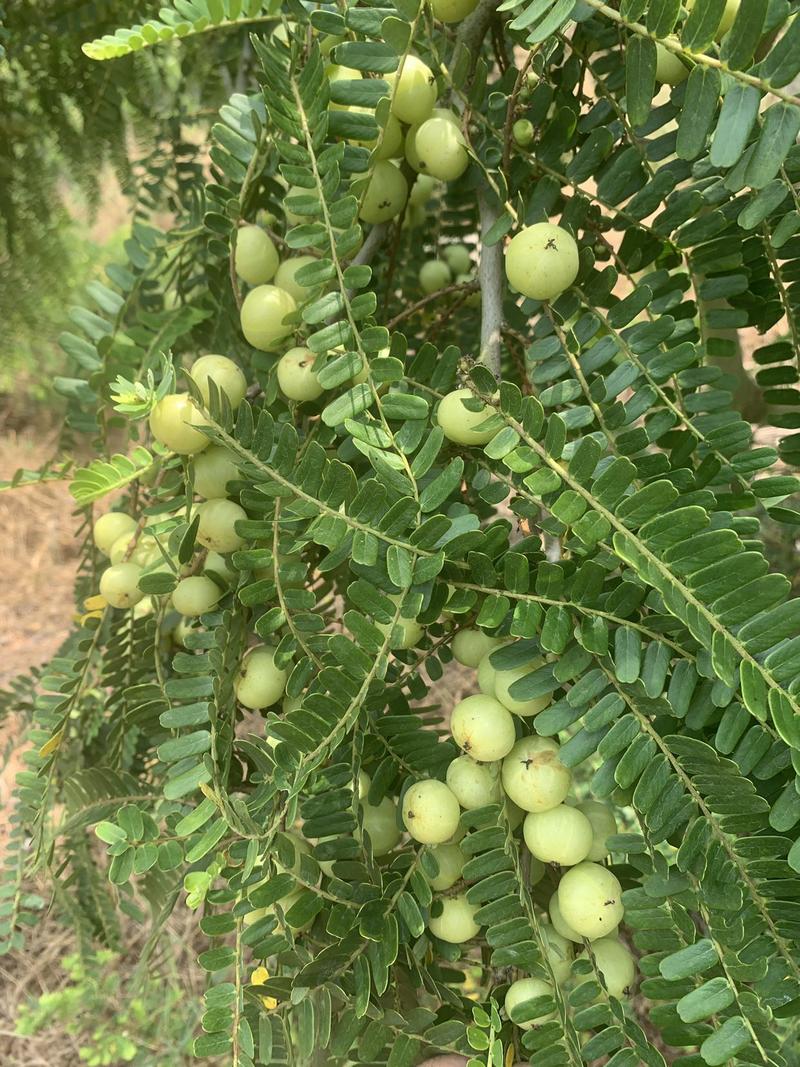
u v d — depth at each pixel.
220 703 0.35
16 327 0.81
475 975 0.69
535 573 0.32
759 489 0.35
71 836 0.56
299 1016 0.33
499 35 0.43
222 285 0.48
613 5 0.33
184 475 0.37
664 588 0.28
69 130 0.69
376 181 0.40
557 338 0.36
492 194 0.39
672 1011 0.32
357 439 0.32
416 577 0.31
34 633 1.89
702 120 0.28
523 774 0.33
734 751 0.30
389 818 0.38
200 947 1.08
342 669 0.31
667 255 0.40
